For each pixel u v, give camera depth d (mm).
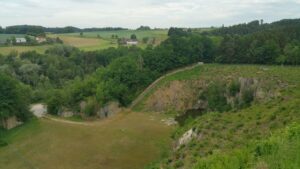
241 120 56875
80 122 106125
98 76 128125
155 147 78188
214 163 32500
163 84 125062
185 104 116875
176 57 136375
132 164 70562
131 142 81875
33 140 87312
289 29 157125
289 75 103375
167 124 99062
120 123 100438
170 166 49844
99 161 72812
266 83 100750
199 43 142750
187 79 124625
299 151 27938
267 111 58438
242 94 104188
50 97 123312
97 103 114875
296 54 123000
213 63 141000
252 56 132875
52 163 73812
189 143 55750
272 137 35438
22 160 77125
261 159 28562
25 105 102688
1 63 168500
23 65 164625
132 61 129875
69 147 80875
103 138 85375
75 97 120250
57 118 112000
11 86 100500
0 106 96625
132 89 125188
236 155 31938
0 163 76938
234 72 119500
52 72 167250
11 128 97875
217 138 51375
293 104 56188
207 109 111875
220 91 111562
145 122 101500
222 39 152250
